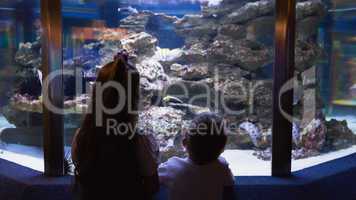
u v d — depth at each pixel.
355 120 5.17
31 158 2.86
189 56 4.91
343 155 3.33
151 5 5.41
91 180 1.50
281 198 2.08
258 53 4.29
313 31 4.75
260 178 2.28
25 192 2.08
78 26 3.97
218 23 5.18
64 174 2.30
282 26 2.25
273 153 2.37
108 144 1.49
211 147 1.65
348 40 5.63
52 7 2.17
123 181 1.50
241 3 4.92
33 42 4.55
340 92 5.43
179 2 5.40
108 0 4.94
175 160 1.78
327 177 2.35
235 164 2.76
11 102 4.22
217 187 1.68
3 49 4.81
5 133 3.76
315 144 3.63
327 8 5.04
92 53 4.40
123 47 4.63
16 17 4.71
